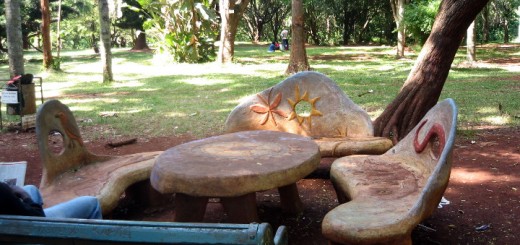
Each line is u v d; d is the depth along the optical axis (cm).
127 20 3412
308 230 436
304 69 1666
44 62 1903
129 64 2236
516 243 388
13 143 783
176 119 923
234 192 353
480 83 1288
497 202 475
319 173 587
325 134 585
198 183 355
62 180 442
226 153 412
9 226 182
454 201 483
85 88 1430
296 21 1638
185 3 2095
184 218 387
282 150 419
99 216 338
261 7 4722
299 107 998
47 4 1875
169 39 2186
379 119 694
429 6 1712
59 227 178
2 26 2553
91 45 4878
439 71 672
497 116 863
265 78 1555
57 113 455
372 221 298
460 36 668
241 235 162
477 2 643
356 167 425
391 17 3938
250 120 604
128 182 440
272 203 507
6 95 868
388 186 371
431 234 409
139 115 973
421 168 409
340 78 1485
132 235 171
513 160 611
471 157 634
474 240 395
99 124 898
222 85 1412
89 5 4266
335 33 4238
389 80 1420
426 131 418
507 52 2578
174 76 1694
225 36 2114
